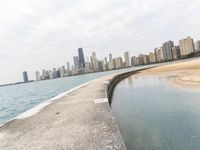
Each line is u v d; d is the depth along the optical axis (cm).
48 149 363
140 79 3006
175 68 4566
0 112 2691
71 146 365
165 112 815
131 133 604
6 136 466
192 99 1013
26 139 432
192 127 607
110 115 573
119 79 3356
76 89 1533
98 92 1183
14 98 4944
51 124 536
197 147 470
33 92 6312
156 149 478
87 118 560
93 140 384
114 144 357
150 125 664
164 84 1870
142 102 1087
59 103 898
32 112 741
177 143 502
